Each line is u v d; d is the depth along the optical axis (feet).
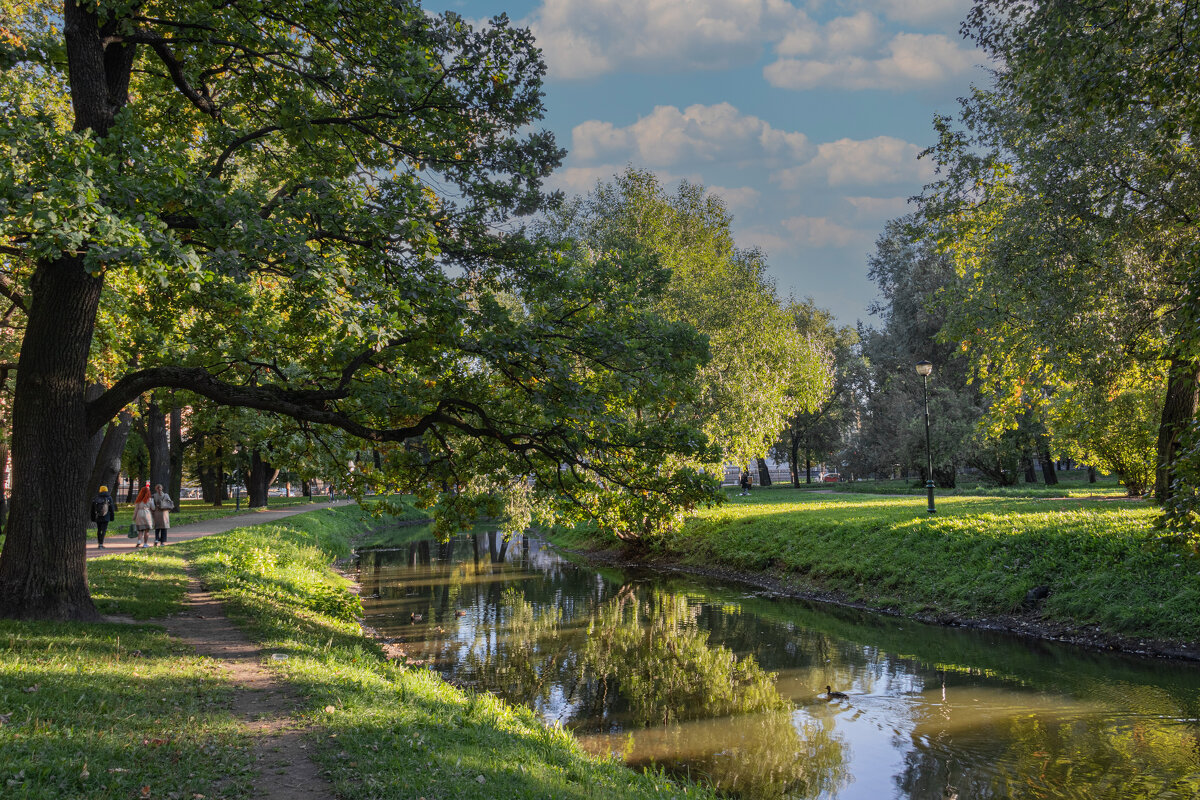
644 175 100.94
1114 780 26.68
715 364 88.69
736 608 64.49
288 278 37.55
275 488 349.00
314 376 42.86
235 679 26.58
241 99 42.11
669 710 36.88
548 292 41.75
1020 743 30.73
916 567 63.62
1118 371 58.29
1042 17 41.60
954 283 78.54
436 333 36.06
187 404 52.49
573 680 42.34
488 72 40.06
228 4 35.70
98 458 95.55
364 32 37.32
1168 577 47.14
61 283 33.58
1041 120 44.62
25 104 52.75
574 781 21.99
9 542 32.81
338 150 41.73
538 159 41.70
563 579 85.15
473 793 17.57
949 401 134.62
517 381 39.65
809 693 39.24
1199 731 31.04
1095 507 68.18
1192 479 27.61
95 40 34.35
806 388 111.75
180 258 24.68
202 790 16.05
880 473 179.32
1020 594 53.67
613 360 40.83
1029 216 57.26
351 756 19.12
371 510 49.57
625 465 43.52
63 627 30.55
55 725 18.16
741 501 132.36
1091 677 39.52
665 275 45.83
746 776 28.60
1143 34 39.60
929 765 28.96
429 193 40.70
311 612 50.34
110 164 27.35
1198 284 31.76
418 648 49.80
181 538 90.58
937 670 42.50
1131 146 52.37
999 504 79.10
